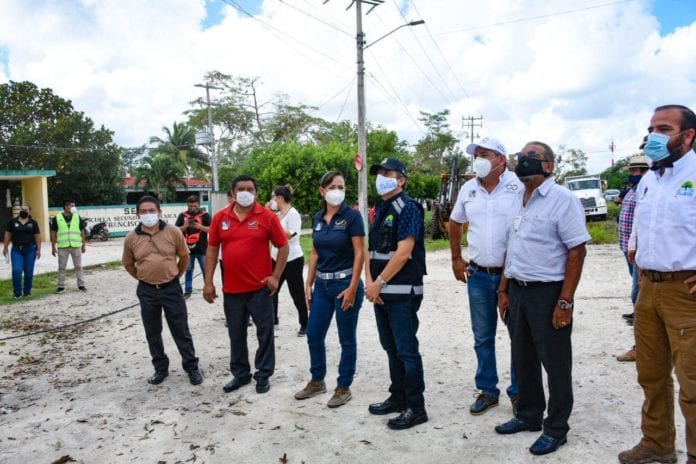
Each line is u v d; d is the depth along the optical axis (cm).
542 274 323
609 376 451
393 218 365
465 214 401
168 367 524
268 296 463
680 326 279
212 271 479
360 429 373
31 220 990
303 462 331
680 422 361
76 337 673
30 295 994
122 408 433
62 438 380
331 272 420
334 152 2922
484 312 389
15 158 3412
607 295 805
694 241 272
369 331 645
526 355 344
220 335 659
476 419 380
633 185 539
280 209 624
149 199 484
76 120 3569
